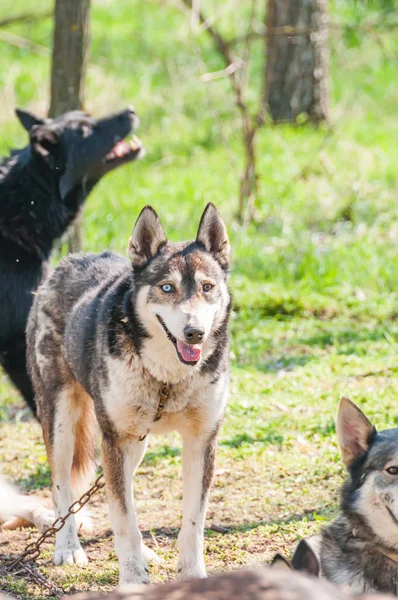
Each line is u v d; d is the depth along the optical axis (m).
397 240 18.09
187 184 21.28
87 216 18.72
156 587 3.94
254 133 19.11
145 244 8.16
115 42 30.95
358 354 13.81
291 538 8.80
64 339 8.91
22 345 11.82
